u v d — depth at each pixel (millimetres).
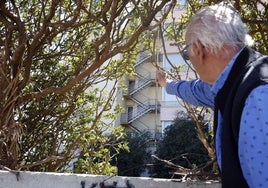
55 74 6895
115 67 6469
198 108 4191
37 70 6812
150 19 3877
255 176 1696
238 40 1918
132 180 2586
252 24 4113
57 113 6344
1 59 4379
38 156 5945
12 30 4520
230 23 1926
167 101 23250
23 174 2510
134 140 18359
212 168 2945
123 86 7988
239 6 3758
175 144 16891
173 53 9570
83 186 2539
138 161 17547
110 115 7941
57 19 5973
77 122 7004
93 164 6395
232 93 1817
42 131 6164
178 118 17734
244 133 1722
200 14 1985
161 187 2605
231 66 1887
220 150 1894
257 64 1830
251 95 1738
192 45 1990
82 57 6277
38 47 4648
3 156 3436
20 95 4148
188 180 2658
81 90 5898
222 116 1880
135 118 23344
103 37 4188
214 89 1927
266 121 1693
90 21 4727
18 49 4301
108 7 4070
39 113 6027
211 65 1952
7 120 3717
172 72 4191
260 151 1686
